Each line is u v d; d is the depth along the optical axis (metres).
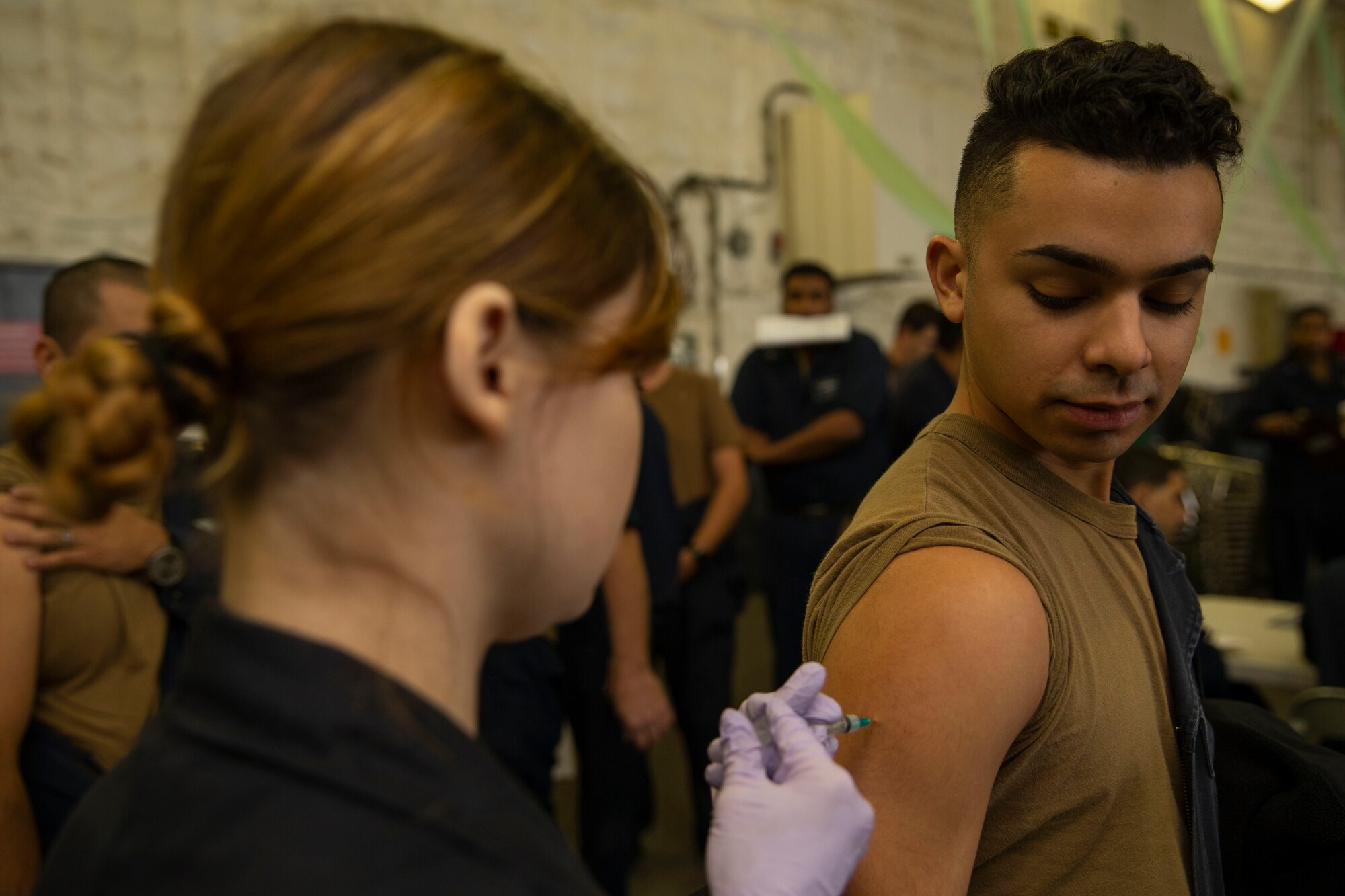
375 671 0.37
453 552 0.40
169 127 2.84
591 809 1.89
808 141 4.36
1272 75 7.09
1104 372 0.62
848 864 0.50
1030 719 0.61
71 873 0.39
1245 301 7.32
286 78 0.38
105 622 1.08
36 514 1.01
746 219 4.33
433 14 3.27
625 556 1.79
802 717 0.58
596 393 0.44
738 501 2.34
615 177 0.44
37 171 2.64
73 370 0.38
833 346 2.94
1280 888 0.83
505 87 0.41
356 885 0.32
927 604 0.59
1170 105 0.58
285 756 0.34
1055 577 0.66
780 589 2.87
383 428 0.38
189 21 2.86
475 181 0.38
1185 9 6.07
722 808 0.52
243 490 0.39
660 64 4.00
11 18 2.60
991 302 0.65
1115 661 0.66
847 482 2.83
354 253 0.36
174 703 0.39
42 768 1.05
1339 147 7.86
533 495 0.42
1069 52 0.62
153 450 0.38
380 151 0.37
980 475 0.69
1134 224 0.59
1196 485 3.51
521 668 1.55
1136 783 0.64
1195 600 0.77
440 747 0.36
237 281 0.36
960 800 0.57
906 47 4.91
